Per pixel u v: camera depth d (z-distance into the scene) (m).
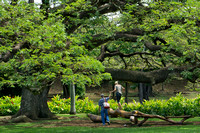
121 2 15.84
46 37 9.85
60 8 14.53
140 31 14.97
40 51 10.03
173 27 11.53
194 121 13.00
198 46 11.49
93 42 15.37
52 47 10.07
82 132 9.33
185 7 11.71
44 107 16.02
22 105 15.30
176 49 12.51
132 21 15.41
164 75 13.97
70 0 14.60
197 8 11.12
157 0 14.50
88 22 14.57
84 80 10.38
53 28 9.62
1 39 10.51
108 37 15.23
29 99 15.26
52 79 10.16
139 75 14.20
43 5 14.49
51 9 14.70
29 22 10.08
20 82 9.55
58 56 9.40
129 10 14.90
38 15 10.53
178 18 12.67
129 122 12.94
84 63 10.19
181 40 13.13
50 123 13.18
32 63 9.07
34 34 9.59
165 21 12.74
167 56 15.32
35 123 13.29
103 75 11.00
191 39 11.77
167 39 14.84
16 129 10.63
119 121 13.40
